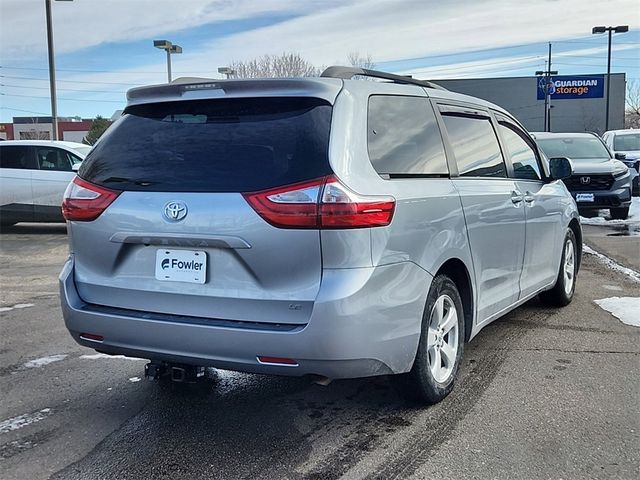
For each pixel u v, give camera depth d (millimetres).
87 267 3723
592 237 10938
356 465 3246
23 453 3434
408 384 3748
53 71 22672
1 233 12836
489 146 4801
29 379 4555
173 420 3838
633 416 3770
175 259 3420
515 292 5023
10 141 12828
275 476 3150
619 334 5395
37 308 6742
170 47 28781
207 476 3162
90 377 4590
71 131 66938
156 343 3441
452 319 4004
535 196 5312
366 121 3486
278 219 3145
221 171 3336
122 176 3598
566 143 14047
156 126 3656
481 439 3500
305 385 4375
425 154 3896
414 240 3510
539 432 3574
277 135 3316
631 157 16641
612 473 3139
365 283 3166
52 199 12469
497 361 4746
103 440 3580
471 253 4176
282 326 3182
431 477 3115
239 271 3264
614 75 60125
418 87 4137
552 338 5301
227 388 4352
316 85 3367
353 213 3129
